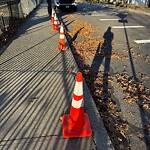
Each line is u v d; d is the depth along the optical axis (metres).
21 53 5.79
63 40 6.07
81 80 2.47
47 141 2.52
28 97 3.49
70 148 2.43
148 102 3.66
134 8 18.64
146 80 4.52
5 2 8.73
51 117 2.97
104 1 27.62
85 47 6.86
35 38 7.45
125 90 4.05
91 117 3.00
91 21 11.88
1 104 3.29
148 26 10.63
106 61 5.61
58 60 5.28
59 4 16.09
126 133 2.88
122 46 7.05
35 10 16.55
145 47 6.98
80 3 26.09
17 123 2.84
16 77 4.25
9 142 2.50
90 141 2.55
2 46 6.48
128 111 3.38
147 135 2.86
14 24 9.38
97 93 3.90
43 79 4.17
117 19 12.70
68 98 3.47
